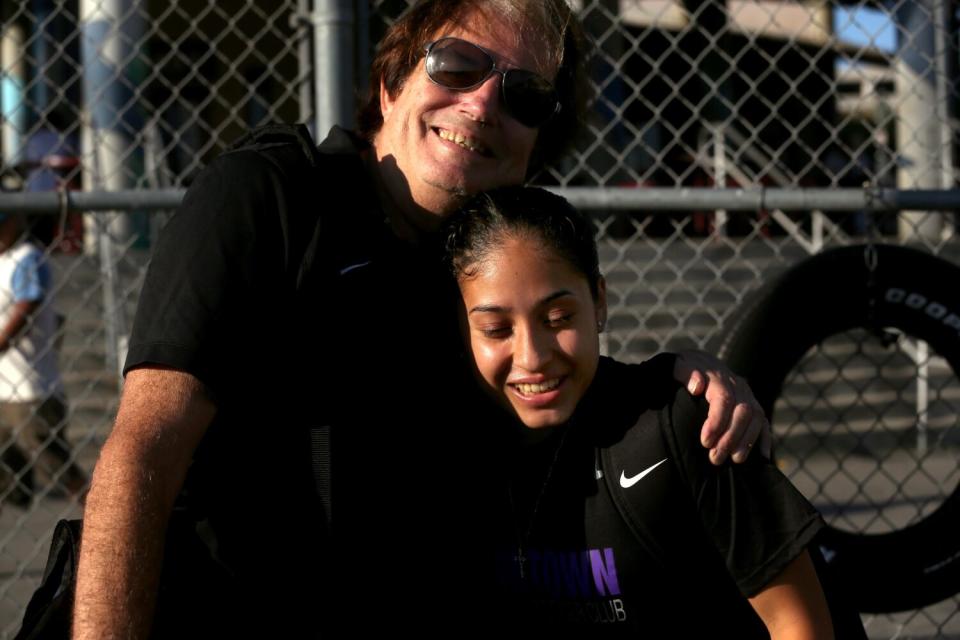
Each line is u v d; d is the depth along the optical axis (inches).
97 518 59.8
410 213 79.1
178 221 68.1
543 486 69.7
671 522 67.2
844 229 309.4
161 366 64.4
